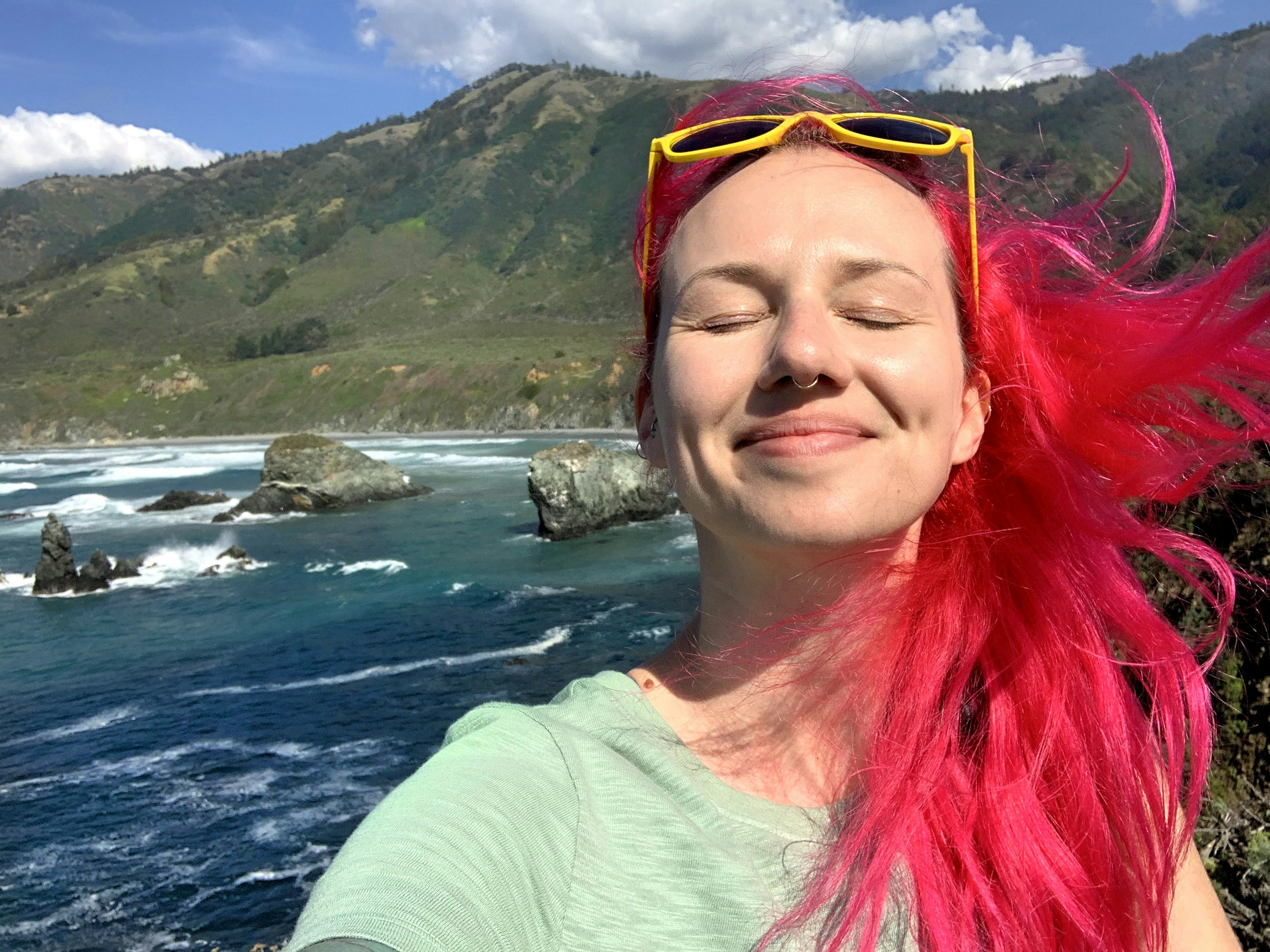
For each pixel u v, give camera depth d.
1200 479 0.51
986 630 0.44
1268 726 1.17
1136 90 0.55
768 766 0.42
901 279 0.41
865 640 0.42
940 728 0.42
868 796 0.39
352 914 0.28
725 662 0.44
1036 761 0.42
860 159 0.44
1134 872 0.42
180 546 9.96
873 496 0.40
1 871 3.17
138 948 2.73
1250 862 1.06
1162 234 0.53
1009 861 0.40
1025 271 0.53
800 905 0.36
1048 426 0.50
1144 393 0.51
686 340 0.42
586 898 0.34
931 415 0.41
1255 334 0.48
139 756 4.18
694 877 0.36
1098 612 0.48
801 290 0.40
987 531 0.46
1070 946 0.40
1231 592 0.49
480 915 0.30
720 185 0.44
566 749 0.38
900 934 0.37
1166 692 0.47
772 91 0.48
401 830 0.32
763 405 0.40
